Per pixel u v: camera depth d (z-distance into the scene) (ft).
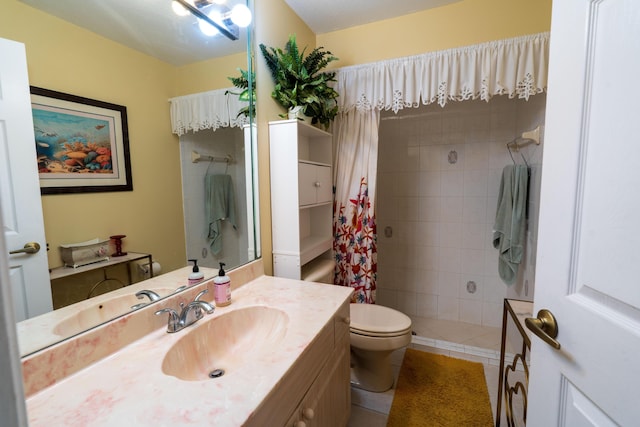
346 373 4.44
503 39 5.56
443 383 5.98
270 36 5.65
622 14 1.64
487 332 8.33
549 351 2.28
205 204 4.30
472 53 5.68
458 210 8.80
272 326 3.75
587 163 1.91
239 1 4.78
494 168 8.32
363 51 7.11
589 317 1.88
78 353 2.56
